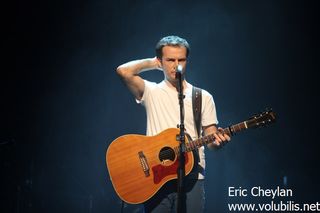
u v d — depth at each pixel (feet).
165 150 40.83
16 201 88.63
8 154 90.33
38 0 94.32
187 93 41.75
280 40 95.09
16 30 95.14
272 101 96.84
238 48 95.86
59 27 96.63
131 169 41.06
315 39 94.02
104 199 91.61
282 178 96.27
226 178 95.96
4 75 96.99
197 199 40.06
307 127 96.99
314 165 96.99
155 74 96.99
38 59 97.96
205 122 41.78
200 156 40.73
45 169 96.02
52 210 91.20
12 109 98.27
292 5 93.25
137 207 78.95
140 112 99.96
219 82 96.89
